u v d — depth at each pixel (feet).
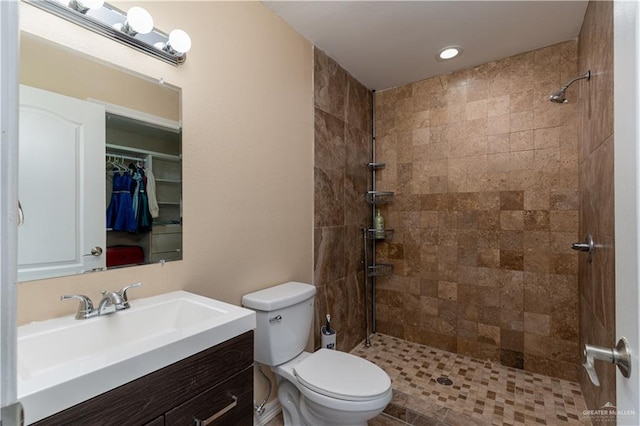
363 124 8.57
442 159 8.02
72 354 2.85
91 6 3.17
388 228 8.85
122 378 2.21
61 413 1.91
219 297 4.59
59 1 3.05
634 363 1.47
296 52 6.14
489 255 7.38
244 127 5.01
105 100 3.45
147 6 3.76
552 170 6.64
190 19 4.21
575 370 6.42
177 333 2.72
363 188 8.58
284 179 5.85
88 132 3.32
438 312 8.07
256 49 5.22
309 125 6.53
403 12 5.58
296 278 6.15
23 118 2.90
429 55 7.09
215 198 4.55
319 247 6.81
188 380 2.68
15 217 0.95
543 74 6.73
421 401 5.79
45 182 3.03
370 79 8.30
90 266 3.31
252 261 5.15
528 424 5.15
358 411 3.92
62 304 3.09
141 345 2.45
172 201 4.03
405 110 8.59
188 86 4.19
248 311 3.40
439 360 7.45
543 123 6.73
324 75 6.97
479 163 7.50
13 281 0.94
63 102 3.15
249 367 3.33
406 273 8.57
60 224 3.11
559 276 6.58
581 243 5.64
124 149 3.60
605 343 4.19
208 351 2.87
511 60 7.09
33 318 2.91
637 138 1.42
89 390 2.04
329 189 7.15
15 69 0.95
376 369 4.57
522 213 6.98
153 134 3.85
